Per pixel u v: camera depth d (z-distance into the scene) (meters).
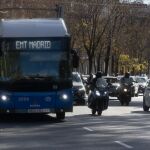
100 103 40.59
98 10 92.12
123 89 56.31
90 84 41.75
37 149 21.58
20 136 26.39
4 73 32.59
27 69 32.56
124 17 97.50
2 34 32.50
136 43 112.31
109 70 126.88
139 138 25.55
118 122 34.38
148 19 105.62
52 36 32.66
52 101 32.75
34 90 32.62
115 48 104.94
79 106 53.12
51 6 92.69
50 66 32.72
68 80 32.88
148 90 46.25
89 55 94.69
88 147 22.20
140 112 45.00
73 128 30.27
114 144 23.25
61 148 21.89
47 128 30.33
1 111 32.78
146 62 142.38
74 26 93.19
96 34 93.38
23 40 32.53
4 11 83.38
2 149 21.59
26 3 91.56
